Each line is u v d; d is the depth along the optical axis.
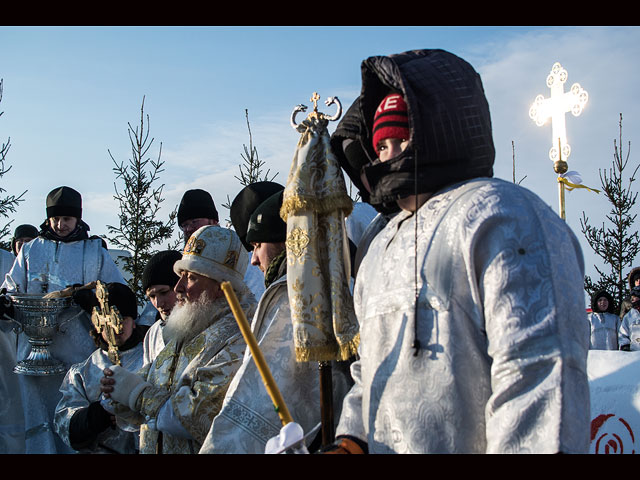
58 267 6.75
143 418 3.53
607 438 2.86
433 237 1.85
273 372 2.73
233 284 3.66
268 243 3.10
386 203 2.07
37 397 6.14
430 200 1.94
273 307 2.86
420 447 1.75
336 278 2.48
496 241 1.72
